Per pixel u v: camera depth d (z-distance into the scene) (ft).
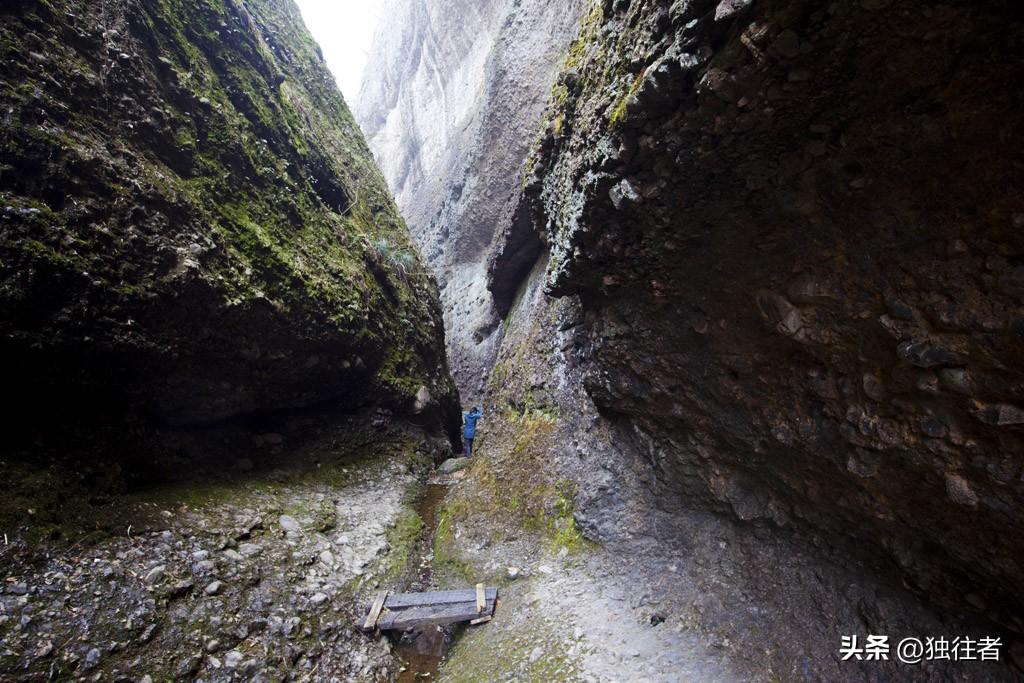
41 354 10.42
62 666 7.97
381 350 20.98
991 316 4.66
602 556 10.90
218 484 13.99
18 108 10.72
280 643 10.09
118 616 9.02
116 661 8.43
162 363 12.83
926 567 6.59
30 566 8.88
